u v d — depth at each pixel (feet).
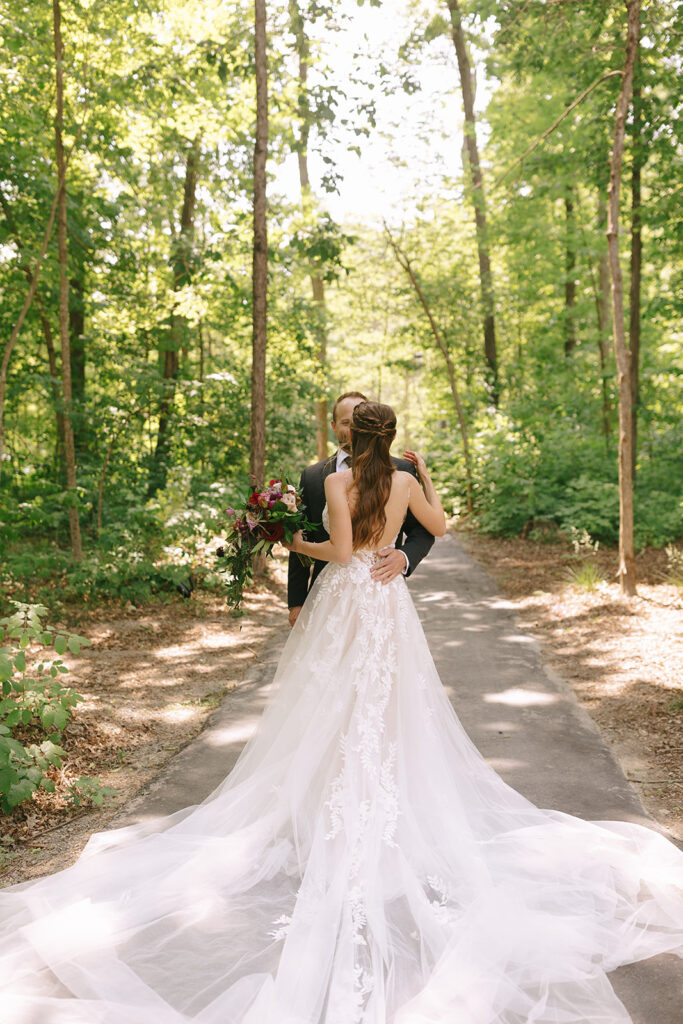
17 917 9.27
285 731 10.82
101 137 37.58
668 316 43.14
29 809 12.86
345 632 10.58
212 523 31.73
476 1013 7.55
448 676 20.16
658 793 13.28
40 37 32.09
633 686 18.94
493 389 61.31
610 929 9.07
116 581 28.66
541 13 30.01
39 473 34.50
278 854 10.15
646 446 47.06
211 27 33.83
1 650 13.21
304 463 53.42
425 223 62.54
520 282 62.95
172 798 12.92
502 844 10.59
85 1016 7.52
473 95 61.98
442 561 38.42
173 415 46.80
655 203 39.17
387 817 9.76
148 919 9.14
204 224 54.49
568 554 37.19
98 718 16.81
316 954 8.27
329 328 62.13
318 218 41.34
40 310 41.83
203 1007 7.68
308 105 37.35
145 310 46.06
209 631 25.45
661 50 31.94
